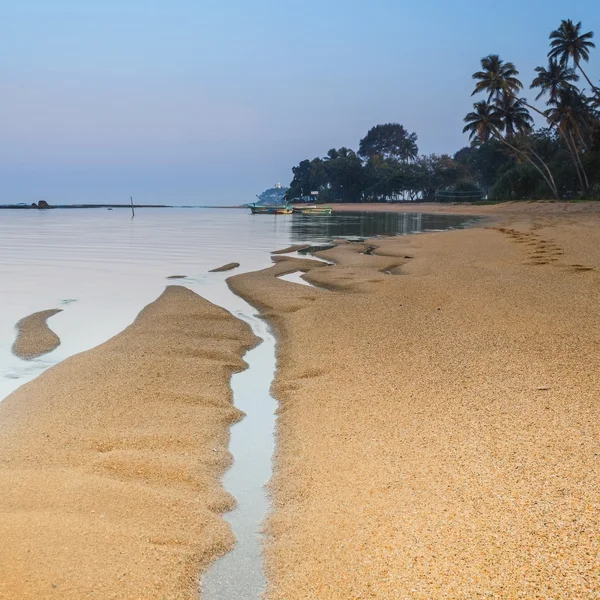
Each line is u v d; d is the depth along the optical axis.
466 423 6.50
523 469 5.34
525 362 8.50
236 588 4.20
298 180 160.50
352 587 4.02
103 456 6.12
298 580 4.19
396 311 12.44
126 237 43.78
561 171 73.50
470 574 3.99
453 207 87.62
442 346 9.61
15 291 17.09
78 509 4.98
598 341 9.30
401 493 5.14
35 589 3.89
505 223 46.19
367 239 36.12
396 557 4.27
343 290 16.19
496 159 97.06
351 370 8.74
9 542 4.38
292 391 8.20
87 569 4.15
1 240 40.38
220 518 5.10
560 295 13.12
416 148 139.88
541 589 3.78
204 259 26.39
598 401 6.86
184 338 11.12
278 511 5.20
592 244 24.06
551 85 66.44
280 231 49.06
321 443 6.39
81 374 8.79
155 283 18.69
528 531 4.39
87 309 14.38
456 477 5.31
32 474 5.63
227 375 9.05
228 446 6.60
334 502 5.16
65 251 31.12
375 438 6.35
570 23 63.75
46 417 7.16
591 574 3.87
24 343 11.11
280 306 14.07
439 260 21.53
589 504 4.68
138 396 7.92
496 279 15.92
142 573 4.19
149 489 5.45
